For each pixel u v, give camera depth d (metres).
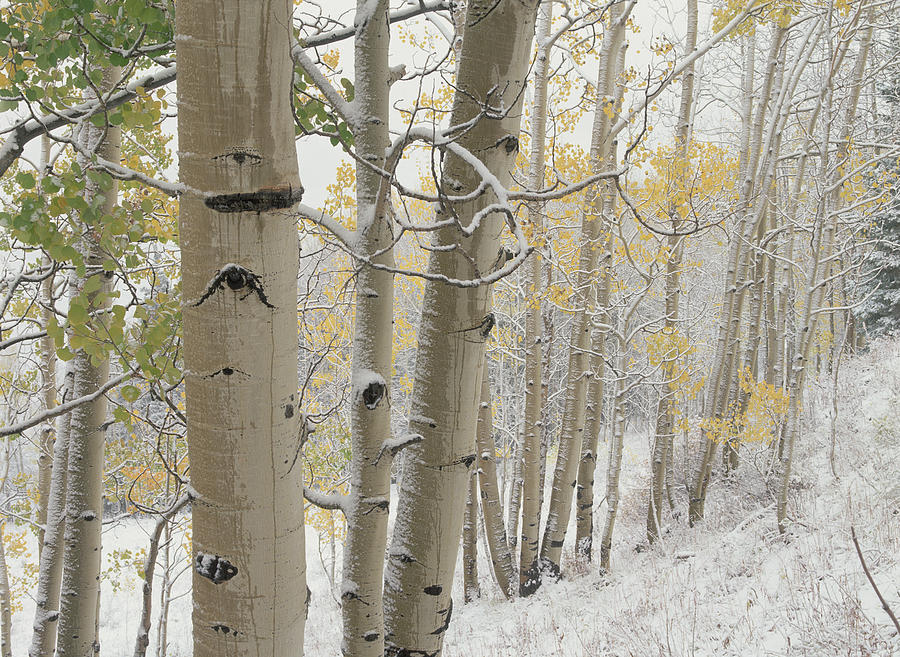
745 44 14.73
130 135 5.29
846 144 11.27
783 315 16.09
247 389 1.44
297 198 1.47
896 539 6.59
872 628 4.76
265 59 1.34
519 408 16.34
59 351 2.21
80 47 2.31
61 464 4.71
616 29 9.04
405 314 12.70
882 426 11.02
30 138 2.52
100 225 2.27
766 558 8.02
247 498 1.46
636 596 8.30
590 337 10.32
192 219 1.41
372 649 2.41
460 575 13.54
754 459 13.31
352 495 2.40
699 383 12.76
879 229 16.98
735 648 5.53
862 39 11.19
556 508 10.70
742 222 12.51
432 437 2.44
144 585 4.04
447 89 5.81
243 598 1.49
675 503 14.40
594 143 9.31
